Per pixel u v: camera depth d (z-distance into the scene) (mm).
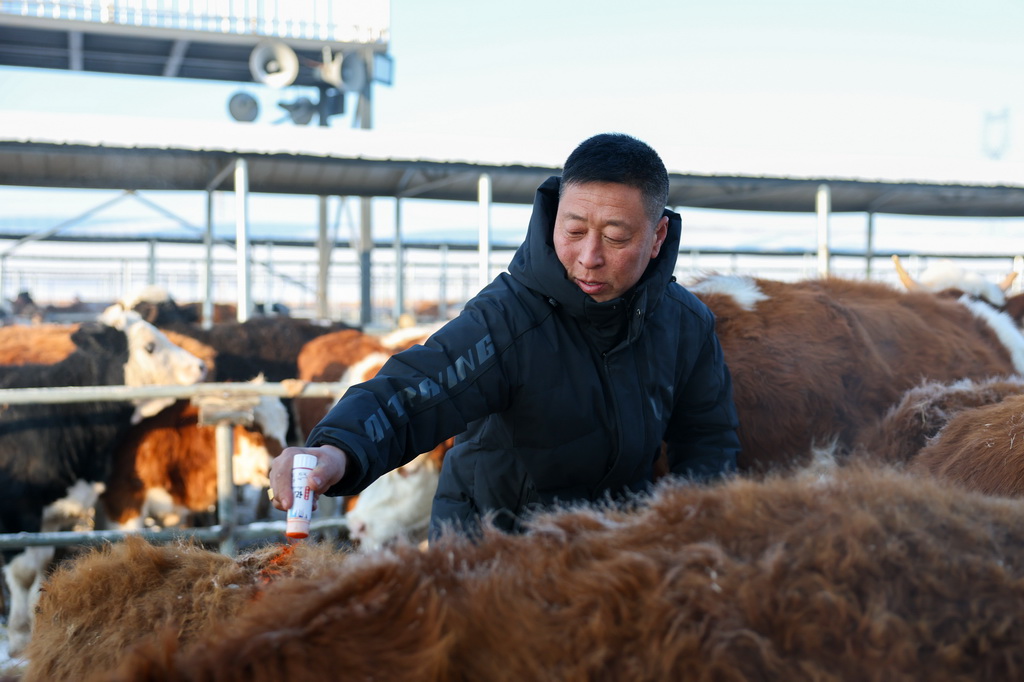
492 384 1629
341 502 6352
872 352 2803
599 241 1568
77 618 1429
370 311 14086
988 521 944
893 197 12320
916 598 822
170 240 18250
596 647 807
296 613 901
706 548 890
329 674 822
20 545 3996
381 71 15383
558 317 1694
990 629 795
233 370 6574
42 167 10000
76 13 15141
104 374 5355
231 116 14922
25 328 6543
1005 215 14328
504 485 1809
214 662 844
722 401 1976
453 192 12086
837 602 805
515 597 878
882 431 2479
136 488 5590
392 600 899
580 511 1070
